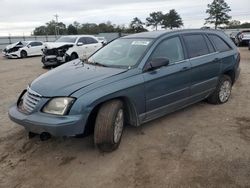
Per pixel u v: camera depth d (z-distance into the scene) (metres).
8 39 46.09
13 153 4.18
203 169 3.63
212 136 4.61
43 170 3.71
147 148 4.23
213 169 3.62
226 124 5.12
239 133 4.71
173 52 4.99
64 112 3.63
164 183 3.37
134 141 4.47
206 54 5.65
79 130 3.65
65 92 3.70
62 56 14.46
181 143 4.38
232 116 5.53
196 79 5.32
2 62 19.86
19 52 23.38
